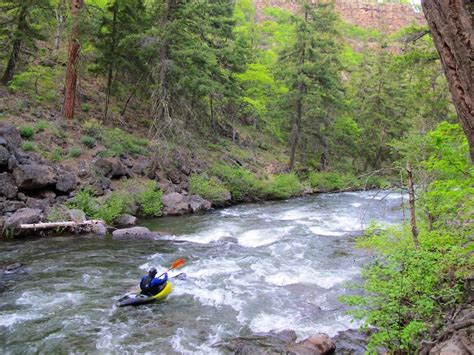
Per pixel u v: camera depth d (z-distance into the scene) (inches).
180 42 831.1
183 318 298.8
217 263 436.8
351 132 1417.3
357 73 1711.4
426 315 209.6
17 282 363.6
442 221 287.4
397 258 220.2
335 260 449.7
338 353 245.4
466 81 109.1
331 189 1222.9
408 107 1395.2
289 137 1328.7
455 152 229.0
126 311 309.4
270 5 3528.5
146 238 544.4
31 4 822.5
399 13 4633.4
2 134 602.2
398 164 350.3
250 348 245.8
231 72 1123.3
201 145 1028.5
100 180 665.0
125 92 1062.4
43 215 550.0
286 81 1242.0
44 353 245.1
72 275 386.9
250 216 737.6
